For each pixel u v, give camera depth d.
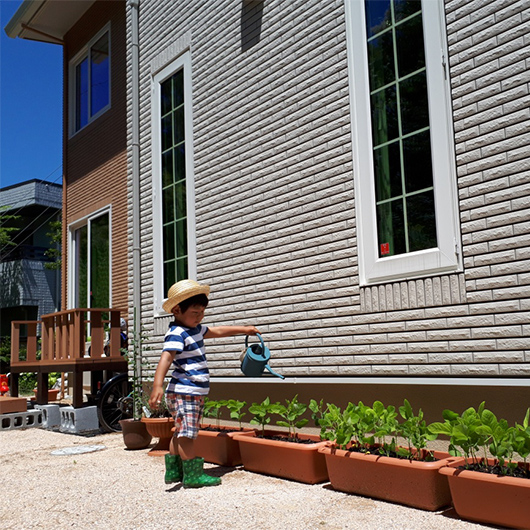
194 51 6.74
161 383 3.95
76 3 10.98
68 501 3.78
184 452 4.02
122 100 10.04
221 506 3.47
